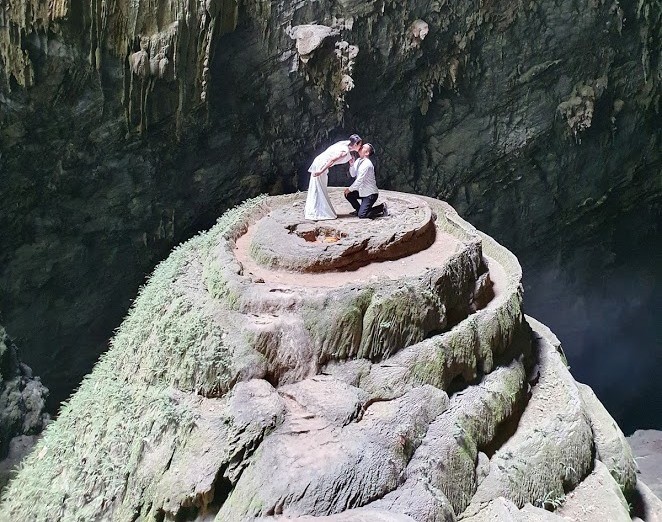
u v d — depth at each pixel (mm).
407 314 8672
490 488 8000
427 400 8211
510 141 20578
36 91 14430
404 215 11539
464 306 9805
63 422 10500
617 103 21219
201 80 15344
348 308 8383
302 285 9055
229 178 17531
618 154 22156
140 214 16750
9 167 14844
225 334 8438
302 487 6676
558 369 10797
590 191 22344
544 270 23359
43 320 16359
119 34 14359
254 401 7676
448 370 8750
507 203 21734
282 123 17484
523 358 10297
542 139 20891
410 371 8414
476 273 10312
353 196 11523
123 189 16297
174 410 7996
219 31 15359
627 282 24359
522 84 19984
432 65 18750
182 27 14602
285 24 16359
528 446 8711
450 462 7723
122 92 15031
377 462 7078
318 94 17281
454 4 18031
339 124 18078
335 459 6969
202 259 11133
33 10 13570
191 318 8914
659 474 14914
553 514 7883
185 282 10242
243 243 11164
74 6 13805
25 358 16281
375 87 18328
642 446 16594
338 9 16797
